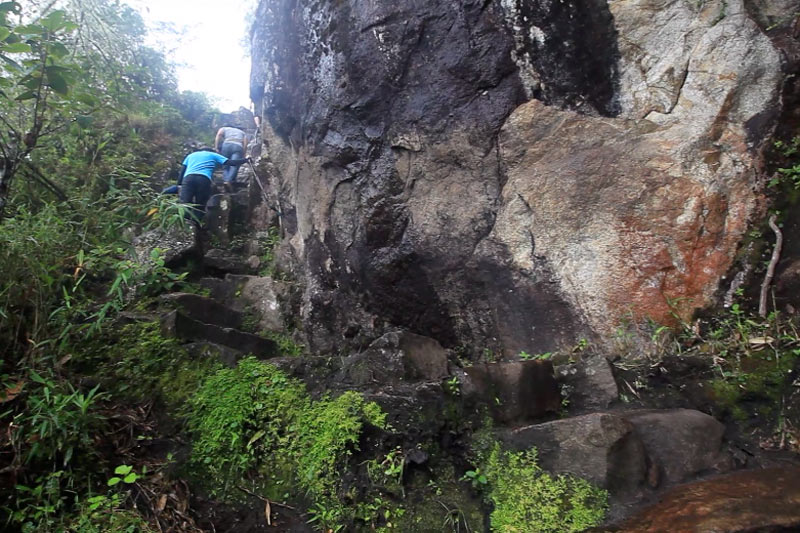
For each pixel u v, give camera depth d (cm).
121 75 700
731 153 299
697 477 233
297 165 452
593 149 318
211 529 226
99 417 242
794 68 292
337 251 405
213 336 342
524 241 333
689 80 305
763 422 259
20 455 215
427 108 352
